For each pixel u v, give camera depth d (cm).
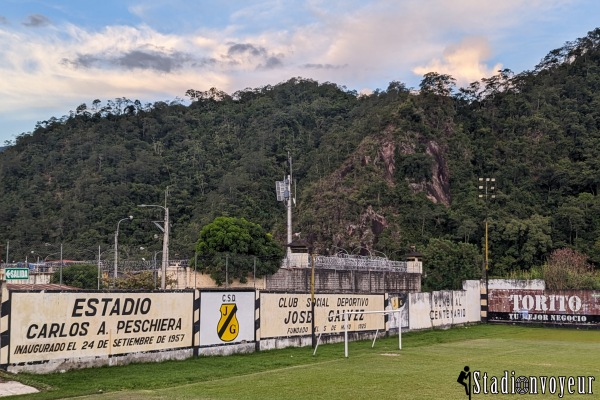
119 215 9675
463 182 10781
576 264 7338
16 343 1783
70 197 10356
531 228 8806
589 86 12538
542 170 10512
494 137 11625
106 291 2041
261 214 10062
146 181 10906
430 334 3819
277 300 2748
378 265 5203
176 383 1817
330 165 11012
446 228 9581
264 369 2134
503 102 12469
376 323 3462
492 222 9025
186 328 2320
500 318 4909
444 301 4391
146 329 2167
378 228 9556
